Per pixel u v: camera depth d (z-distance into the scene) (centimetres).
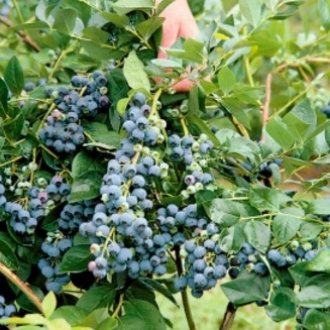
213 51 145
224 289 133
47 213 146
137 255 138
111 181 132
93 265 130
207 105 154
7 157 149
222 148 144
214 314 273
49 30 165
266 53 172
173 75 144
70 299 157
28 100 152
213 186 140
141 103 140
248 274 134
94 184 143
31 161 150
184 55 141
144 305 143
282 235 131
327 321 125
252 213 134
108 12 144
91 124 147
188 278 138
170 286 171
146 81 139
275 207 133
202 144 142
